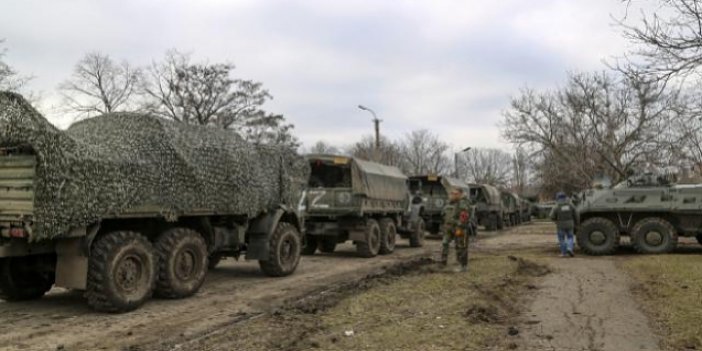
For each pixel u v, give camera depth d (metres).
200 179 9.32
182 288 9.16
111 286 7.85
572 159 32.25
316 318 7.41
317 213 15.96
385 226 17.05
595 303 8.41
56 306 8.61
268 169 11.54
